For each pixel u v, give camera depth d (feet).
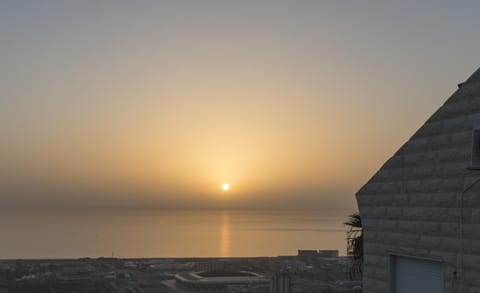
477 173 25.35
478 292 24.79
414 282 29.27
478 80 26.04
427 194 28.35
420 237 28.55
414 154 29.60
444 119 27.81
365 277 32.73
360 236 46.55
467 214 25.72
